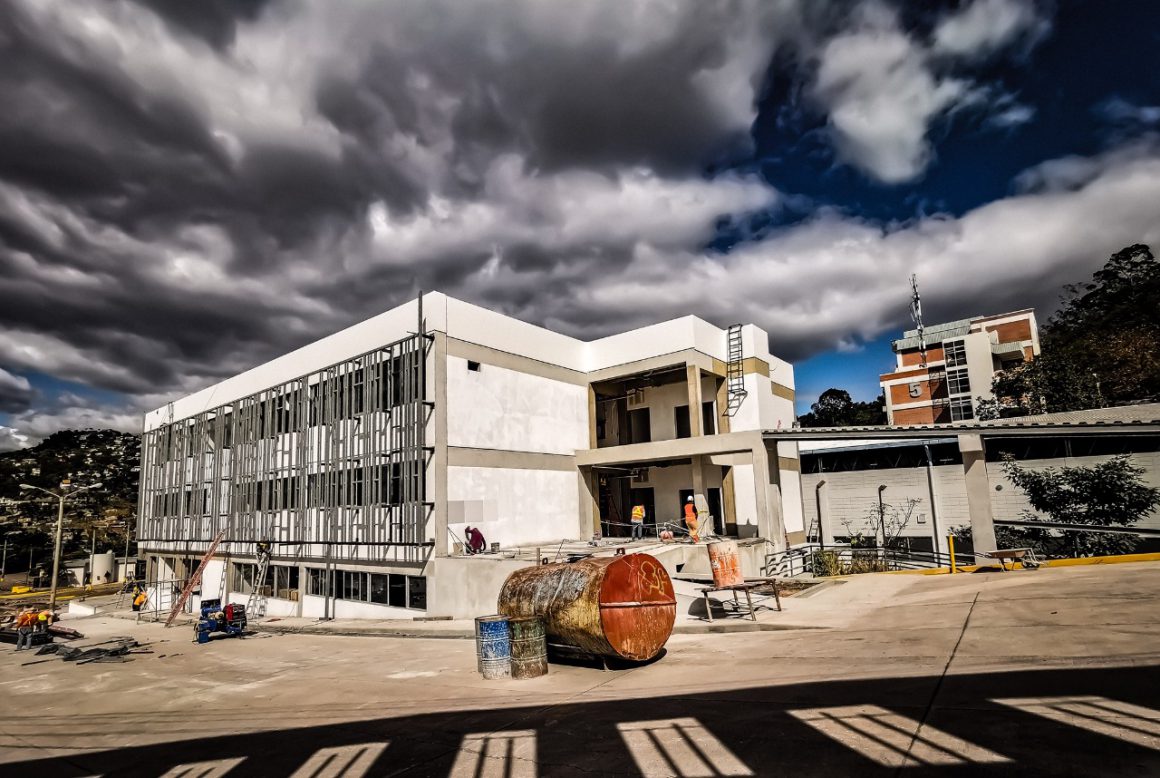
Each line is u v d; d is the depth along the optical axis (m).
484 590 20.39
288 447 29.50
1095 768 4.27
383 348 24.97
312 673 13.19
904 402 58.16
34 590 56.59
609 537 29.61
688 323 28.47
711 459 29.55
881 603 13.45
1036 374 39.94
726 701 7.15
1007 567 17.23
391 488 23.67
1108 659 6.81
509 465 25.83
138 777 6.88
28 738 9.38
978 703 5.89
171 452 39.12
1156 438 25.61
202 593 33.88
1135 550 23.47
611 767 5.50
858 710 6.15
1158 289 39.91
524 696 8.86
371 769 6.23
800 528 32.97
